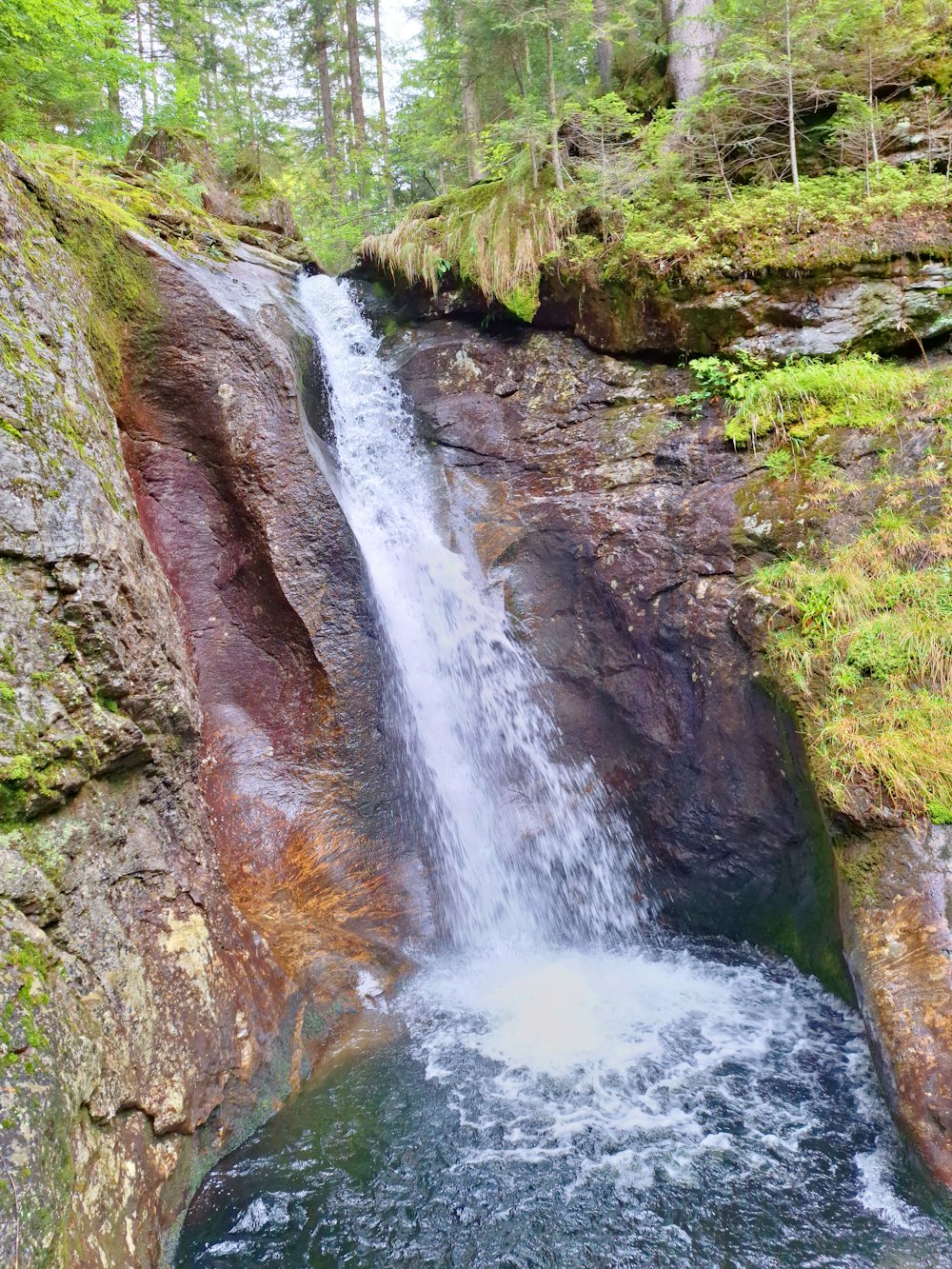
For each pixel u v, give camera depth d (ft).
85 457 12.19
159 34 48.21
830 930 15.80
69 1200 8.27
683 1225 10.97
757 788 18.12
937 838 13.43
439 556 22.76
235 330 18.03
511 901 21.04
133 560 13.19
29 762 9.51
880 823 13.97
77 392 12.77
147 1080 10.59
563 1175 11.91
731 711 18.53
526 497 23.25
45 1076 8.34
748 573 18.88
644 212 22.95
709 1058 14.69
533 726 22.07
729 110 22.84
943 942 12.43
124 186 21.39
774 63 21.67
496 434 24.25
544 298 24.18
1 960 8.43
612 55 32.35
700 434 20.90
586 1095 13.74
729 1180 11.71
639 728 20.63
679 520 20.33
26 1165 7.63
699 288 20.77
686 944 19.80
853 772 14.53
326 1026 15.33
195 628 17.83
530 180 25.21
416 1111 13.34
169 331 17.44
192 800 14.06
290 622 18.37
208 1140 11.91
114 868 11.14
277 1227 11.03
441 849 20.38
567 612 22.22
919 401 18.45
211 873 13.93
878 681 15.56
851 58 21.47
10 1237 7.14
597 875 21.18
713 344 21.18
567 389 23.62
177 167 27.81
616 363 23.09
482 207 25.81
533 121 24.27
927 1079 11.46
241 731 18.07
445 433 24.84
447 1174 11.96
